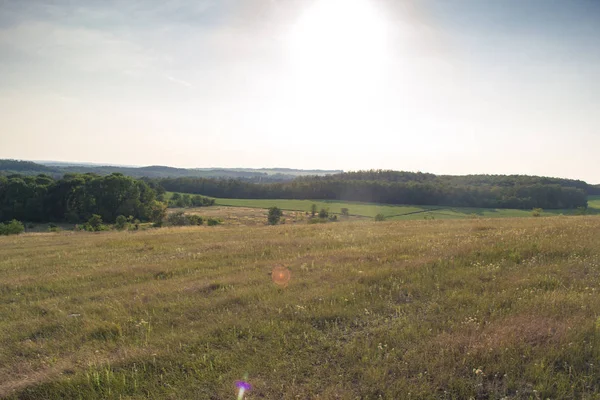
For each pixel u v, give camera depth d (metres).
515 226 17.25
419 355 5.07
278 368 5.09
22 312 7.94
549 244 10.58
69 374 5.23
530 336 5.27
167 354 5.57
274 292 8.12
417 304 6.91
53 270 12.02
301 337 5.91
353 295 7.52
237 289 8.58
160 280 10.08
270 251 13.36
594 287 7.12
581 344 4.99
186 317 7.06
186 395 4.66
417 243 12.98
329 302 7.25
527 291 7.05
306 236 17.56
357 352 5.34
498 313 6.22
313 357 5.31
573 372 4.53
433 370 4.73
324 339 5.78
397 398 4.32
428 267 9.18
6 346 6.30
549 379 4.39
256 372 5.04
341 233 18.14
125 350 5.75
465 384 4.43
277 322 6.48
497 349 4.98
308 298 7.49
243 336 6.10
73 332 6.75
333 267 10.11
